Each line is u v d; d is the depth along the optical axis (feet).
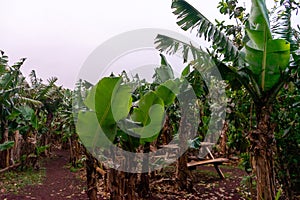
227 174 19.76
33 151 22.27
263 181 8.86
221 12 13.78
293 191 11.57
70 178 19.19
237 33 13.26
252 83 9.20
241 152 12.70
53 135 34.68
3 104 18.02
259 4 8.20
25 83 25.03
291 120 10.97
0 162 21.35
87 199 13.97
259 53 8.65
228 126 14.53
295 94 10.69
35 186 16.81
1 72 18.01
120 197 8.48
